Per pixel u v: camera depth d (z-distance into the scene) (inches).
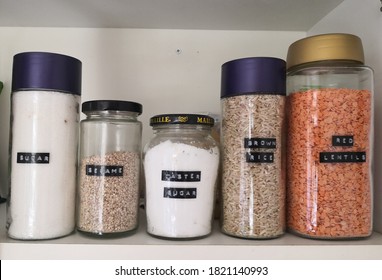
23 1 23.9
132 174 19.4
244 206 18.5
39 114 17.9
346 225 18.1
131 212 19.2
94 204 18.5
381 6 20.2
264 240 18.4
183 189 18.2
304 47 19.2
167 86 28.8
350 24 23.4
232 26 28.5
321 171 18.2
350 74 18.7
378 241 18.4
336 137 18.0
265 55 29.0
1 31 28.4
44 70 17.9
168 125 18.7
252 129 18.5
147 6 24.6
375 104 21.0
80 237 18.8
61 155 18.4
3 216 23.0
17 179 18.1
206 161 18.7
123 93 28.7
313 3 24.4
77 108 19.5
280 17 26.7
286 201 20.0
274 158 18.8
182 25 28.3
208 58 29.0
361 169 18.3
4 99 28.0
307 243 18.0
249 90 18.6
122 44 28.8
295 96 19.4
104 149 18.8
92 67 28.7
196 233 18.4
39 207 17.8
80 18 26.9
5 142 27.9
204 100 28.9
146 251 17.5
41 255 17.4
